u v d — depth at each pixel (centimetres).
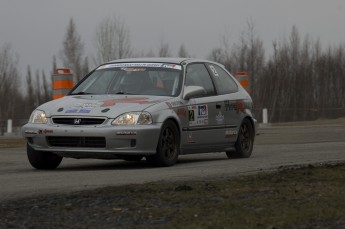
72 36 10125
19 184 1728
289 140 4275
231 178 1778
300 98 12119
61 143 2136
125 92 2341
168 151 2231
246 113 2723
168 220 1255
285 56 12175
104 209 1349
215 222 1230
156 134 2145
